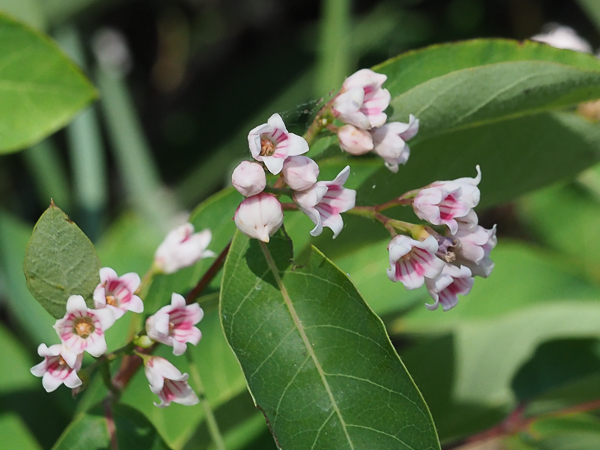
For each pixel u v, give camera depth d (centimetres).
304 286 16
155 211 34
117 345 22
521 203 33
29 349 26
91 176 32
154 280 19
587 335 23
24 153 32
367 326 16
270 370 15
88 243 16
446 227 16
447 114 18
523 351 23
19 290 24
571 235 32
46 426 23
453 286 16
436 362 23
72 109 21
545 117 19
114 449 18
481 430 23
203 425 21
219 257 17
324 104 17
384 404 15
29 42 20
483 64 19
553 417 22
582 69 17
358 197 18
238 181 15
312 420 15
